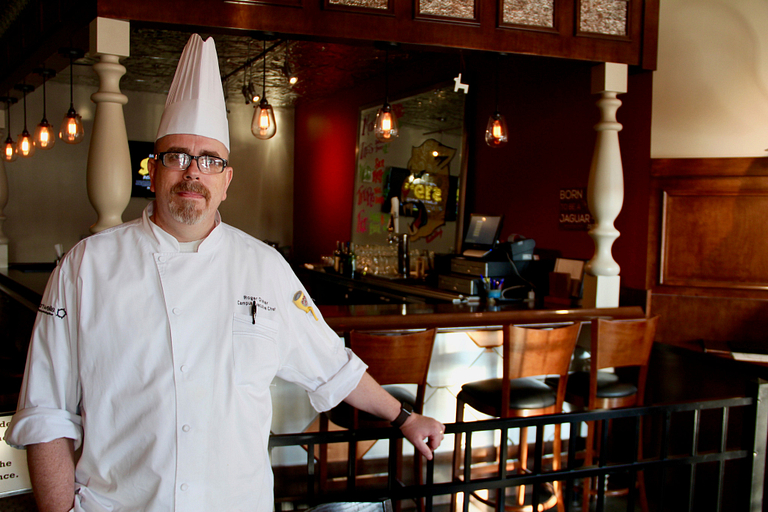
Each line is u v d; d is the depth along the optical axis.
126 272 1.30
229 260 1.40
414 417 1.63
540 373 2.84
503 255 4.28
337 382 1.53
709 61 3.73
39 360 1.24
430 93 5.77
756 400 2.03
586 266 3.79
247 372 1.33
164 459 1.23
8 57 5.43
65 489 1.20
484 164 5.28
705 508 3.31
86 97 7.93
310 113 8.41
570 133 4.41
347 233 7.32
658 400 3.67
